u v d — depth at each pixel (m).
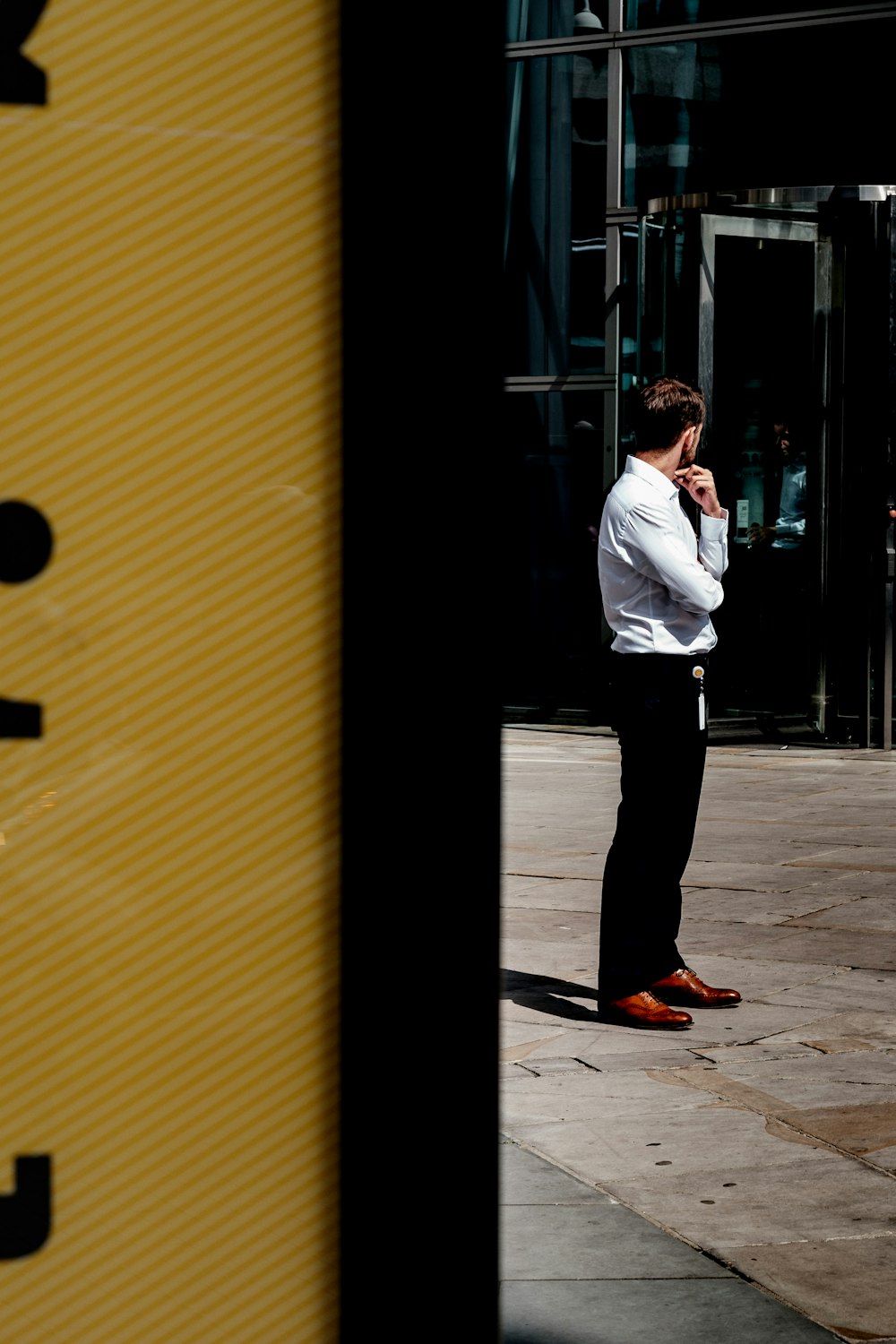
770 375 11.92
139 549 1.47
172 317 1.46
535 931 6.68
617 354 12.71
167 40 1.44
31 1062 1.49
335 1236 1.50
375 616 1.46
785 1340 3.08
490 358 1.46
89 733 1.47
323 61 1.46
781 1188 3.88
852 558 11.93
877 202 11.52
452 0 1.43
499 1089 1.48
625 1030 5.26
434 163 1.44
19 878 1.47
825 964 6.06
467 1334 1.47
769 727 12.21
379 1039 1.47
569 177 12.98
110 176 1.44
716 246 11.88
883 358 11.62
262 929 1.50
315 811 1.49
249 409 1.47
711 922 6.75
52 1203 1.49
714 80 12.20
